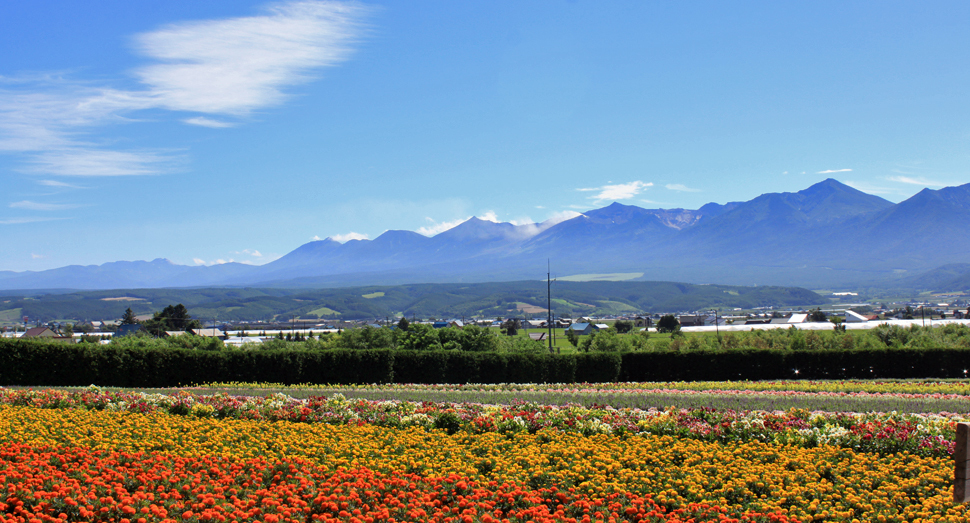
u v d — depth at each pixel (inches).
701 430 644.1
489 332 2194.9
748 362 1583.4
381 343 2262.6
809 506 427.8
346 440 616.4
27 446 542.3
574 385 1353.3
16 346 1219.9
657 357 1600.6
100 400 793.6
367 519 393.4
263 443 599.2
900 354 1567.4
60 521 373.4
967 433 277.4
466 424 690.8
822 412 772.0
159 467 491.2
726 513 428.8
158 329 4439.0
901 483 478.9
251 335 6048.2
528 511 416.2
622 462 543.2
